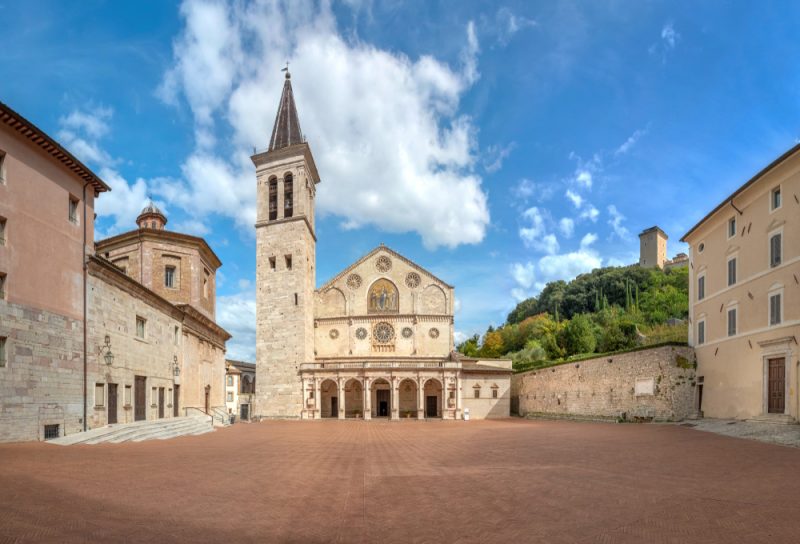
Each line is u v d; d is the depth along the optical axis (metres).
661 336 70.75
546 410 63.38
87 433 25.59
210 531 9.48
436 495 13.20
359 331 77.81
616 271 131.25
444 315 78.38
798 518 10.66
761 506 11.72
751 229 34.78
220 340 56.38
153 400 36.03
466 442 29.61
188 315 43.12
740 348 35.66
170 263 45.91
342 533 9.68
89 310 27.42
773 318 32.00
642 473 16.52
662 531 9.83
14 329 21.84
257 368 70.38
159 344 37.34
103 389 28.56
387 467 18.50
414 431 40.75
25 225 22.89
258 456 21.23
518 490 13.85
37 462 16.28
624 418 47.59
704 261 41.88
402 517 10.92
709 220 40.50
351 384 69.88
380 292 80.19
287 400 68.31
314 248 79.44
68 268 25.83
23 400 22.14
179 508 11.11
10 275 21.80
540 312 139.75
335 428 45.53
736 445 24.28
